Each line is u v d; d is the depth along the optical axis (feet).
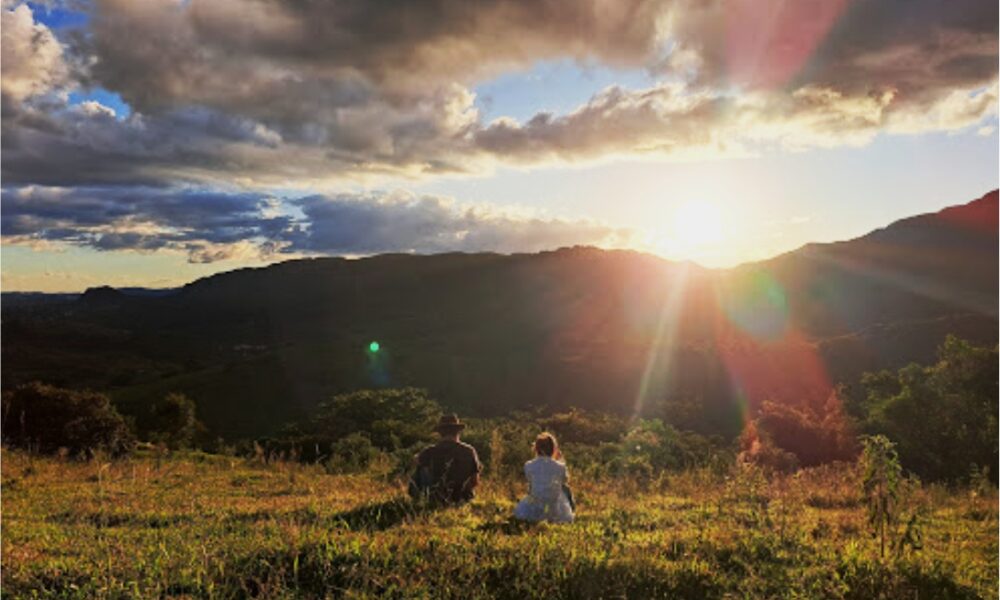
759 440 92.79
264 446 82.23
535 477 30.09
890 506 24.22
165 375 422.82
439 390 318.86
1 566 19.85
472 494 33.63
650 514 32.78
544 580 20.02
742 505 30.91
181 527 27.07
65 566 20.08
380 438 91.97
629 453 60.95
